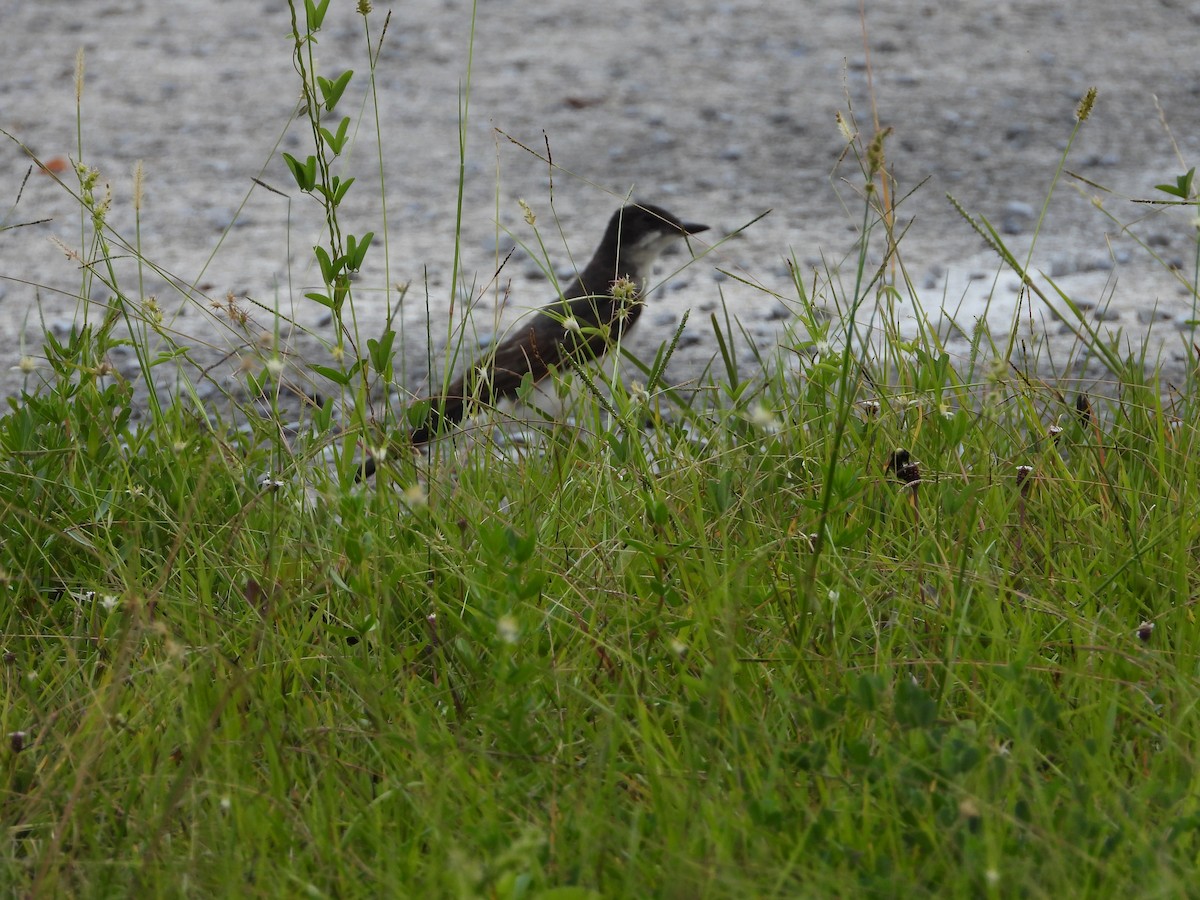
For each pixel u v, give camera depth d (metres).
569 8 24.33
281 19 24.14
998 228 14.70
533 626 5.51
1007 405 7.61
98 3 25.39
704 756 4.87
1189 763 4.69
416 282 14.01
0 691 5.63
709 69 20.94
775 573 5.89
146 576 6.39
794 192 16.34
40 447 7.04
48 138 18.94
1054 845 4.23
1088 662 5.25
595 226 15.61
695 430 7.83
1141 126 17.72
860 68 20.61
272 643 5.61
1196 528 6.18
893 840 4.35
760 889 4.13
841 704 4.97
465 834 4.49
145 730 5.18
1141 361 8.27
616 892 4.30
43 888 4.42
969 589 5.69
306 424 9.51
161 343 11.39
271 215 16.33
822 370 7.08
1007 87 19.39
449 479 6.77
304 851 4.58
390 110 19.77
